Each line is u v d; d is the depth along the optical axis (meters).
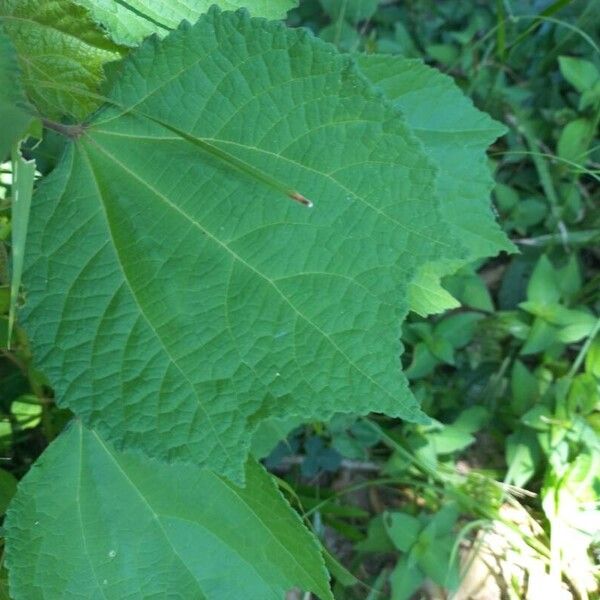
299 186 0.23
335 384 0.22
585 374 0.48
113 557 0.28
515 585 0.46
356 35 0.56
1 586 0.31
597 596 0.45
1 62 0.20
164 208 0.24
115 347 0.23
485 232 0.35
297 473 0.49
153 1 0.27
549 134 0.58
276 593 0.29
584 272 0.56
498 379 0.51
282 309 0.23
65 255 0.23
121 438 0.22
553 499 0.45
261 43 0.24
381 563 0.47
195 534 0.29
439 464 0.49
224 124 0.24
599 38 0.58
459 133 0.35
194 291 0.23
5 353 0.36
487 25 0.61
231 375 0.23
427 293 0.34
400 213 0.23
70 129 0.24
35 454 0.44
